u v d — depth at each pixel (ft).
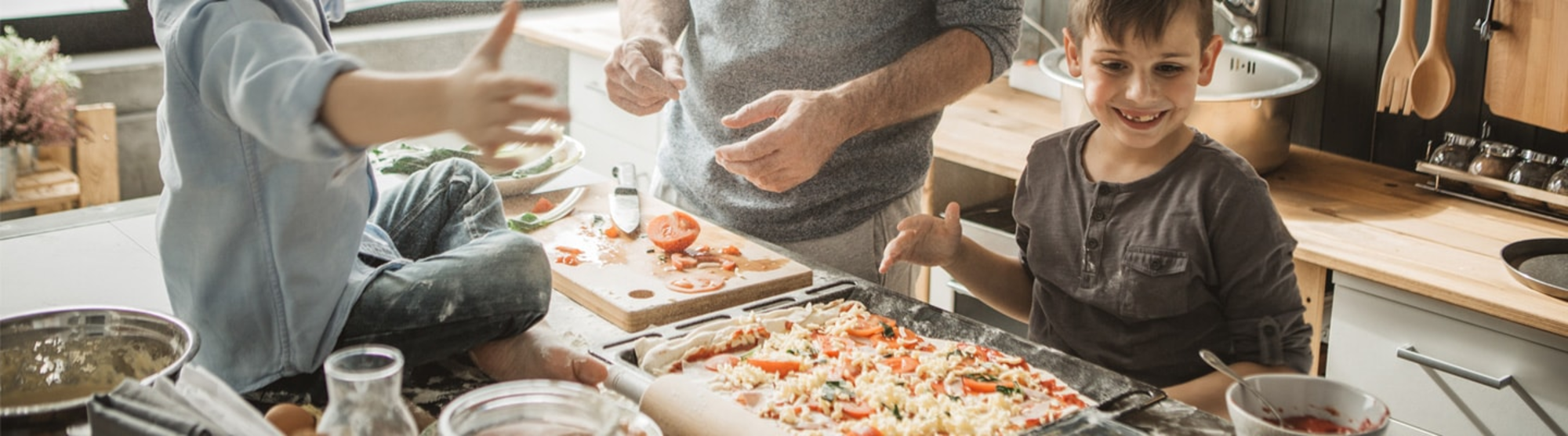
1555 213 7.28
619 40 10.97
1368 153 8.51
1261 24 8.82
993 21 6.12
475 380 4.50
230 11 3.70
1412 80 7.64
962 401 4.35
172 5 3.91
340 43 10.81
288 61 3.39
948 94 5.97
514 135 3.17
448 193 5.24
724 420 3.81
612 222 6.13
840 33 6.22
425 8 11.27
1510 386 6.27
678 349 4.63
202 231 4.12
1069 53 5.67
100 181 10.06
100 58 10.60
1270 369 5.08
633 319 4.99
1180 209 5.24
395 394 3.15
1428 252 6.78
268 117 3.32
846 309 5.13
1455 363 6.44
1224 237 5.16
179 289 4.25
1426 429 6.68
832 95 5.53
